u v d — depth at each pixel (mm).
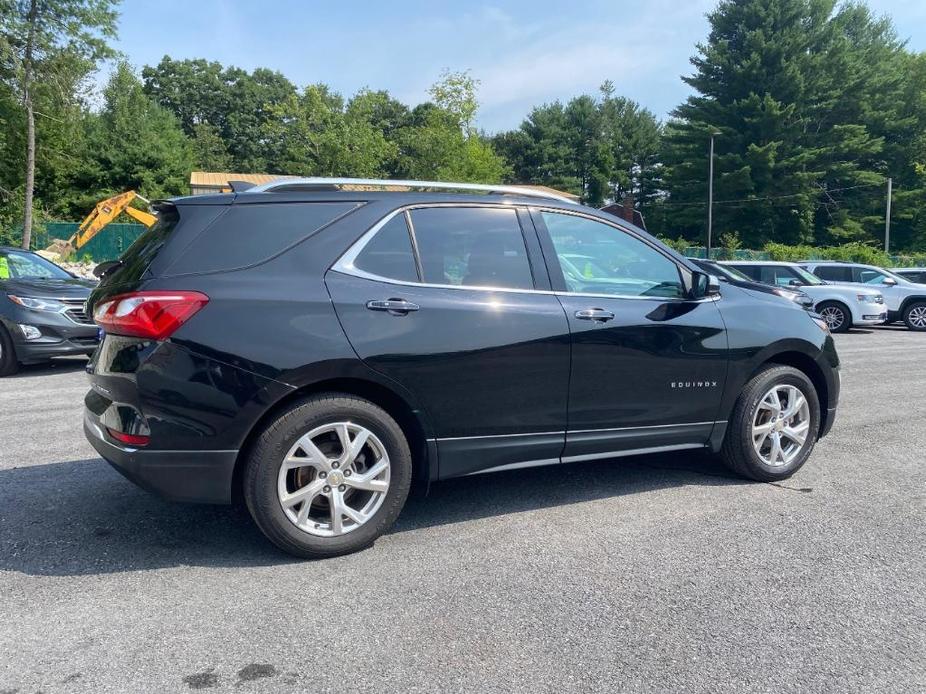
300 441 3361
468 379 3670
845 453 5477
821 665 2625
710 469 5020
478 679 2508
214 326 3225
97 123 44062
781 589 3209
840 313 17266
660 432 4273
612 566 3434
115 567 3385
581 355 3938
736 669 2592
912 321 18359
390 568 3396
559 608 3018
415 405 3578
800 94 47844
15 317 8516
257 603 3039
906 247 53031
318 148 35625
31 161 27219
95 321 3521
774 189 48969
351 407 3438
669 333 4199
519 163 71812
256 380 3250
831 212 51469
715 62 49656
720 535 3822
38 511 4102
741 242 50906
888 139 51875
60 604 3018
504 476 4852
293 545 3402
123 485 4566
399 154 39281
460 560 3494
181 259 3332
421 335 3553
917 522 4035
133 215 29141
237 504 4242
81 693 2404
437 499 4387
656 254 4379
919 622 2939
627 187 72750
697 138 50469
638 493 4504
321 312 3387
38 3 25672
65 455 5219
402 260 3668
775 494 4500
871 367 10344
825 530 3904
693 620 2932
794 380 4660
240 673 2531
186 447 3232
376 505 3559
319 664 2590
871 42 54281
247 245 3441
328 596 3107
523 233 3994
